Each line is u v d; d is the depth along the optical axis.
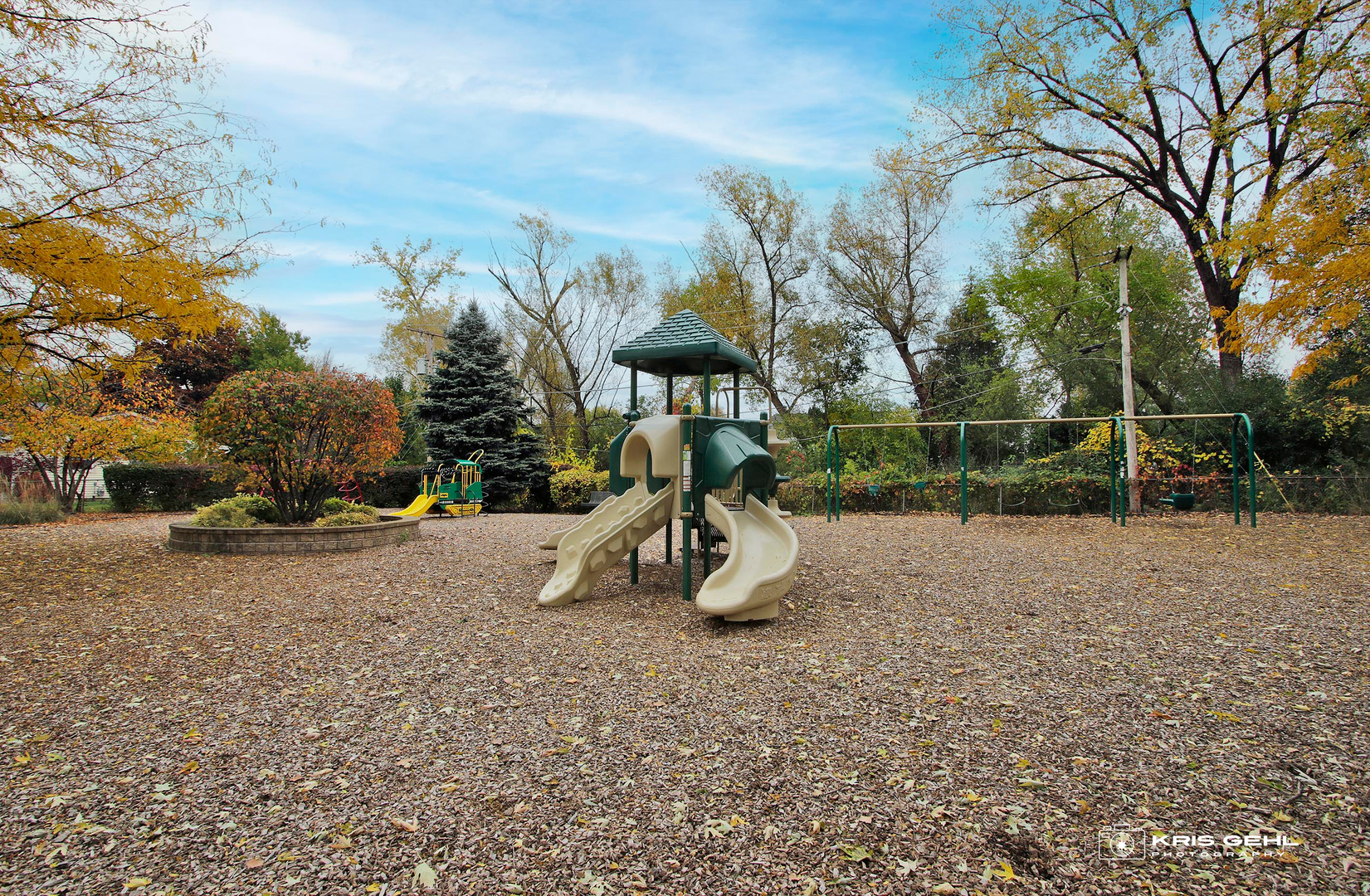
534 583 6.61
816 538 9.77
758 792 2.52
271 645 4.58
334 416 9.08
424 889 2.00
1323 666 3.87
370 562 7.86
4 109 6.88
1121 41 15.01
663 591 6.25
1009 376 21.34
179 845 2.24
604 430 27.44
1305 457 13.38
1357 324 12.79
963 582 6.44
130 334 8.25
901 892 1.96
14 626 5.05
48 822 2.38
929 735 3.02
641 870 2.07
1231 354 14.78
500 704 3.49
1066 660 4.10
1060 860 2.10
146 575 7.04
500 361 18.80
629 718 3.26
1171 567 7.07
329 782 2.66
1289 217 10.20
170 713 3.39
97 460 16.05
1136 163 16.12
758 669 3.99
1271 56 13.86
